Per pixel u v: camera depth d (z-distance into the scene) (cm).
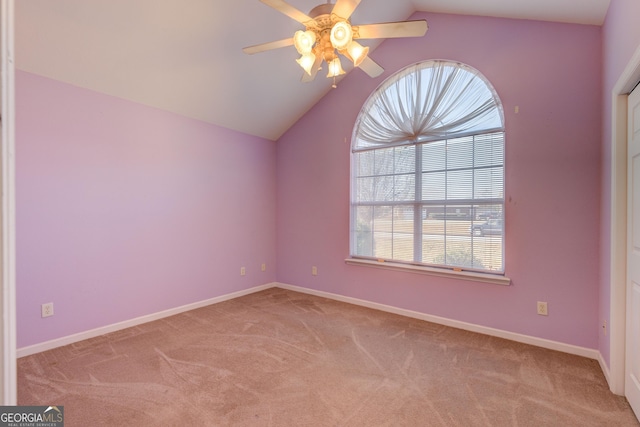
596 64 240
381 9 307
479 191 299
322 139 412
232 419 174
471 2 274
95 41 240
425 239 334
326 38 190
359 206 385
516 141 273
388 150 360
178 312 347
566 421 172
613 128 200
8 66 57
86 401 189
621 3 186
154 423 170
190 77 303
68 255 267
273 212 462
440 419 174
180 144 348
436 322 320
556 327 258
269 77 342
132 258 309
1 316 55
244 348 261
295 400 191
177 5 239
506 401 190
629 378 187
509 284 278
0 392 56
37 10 210
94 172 282
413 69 336
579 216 248
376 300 365
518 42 272
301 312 352
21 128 241
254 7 262
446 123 317
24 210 244
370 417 176
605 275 222
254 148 433
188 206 357
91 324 281
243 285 421
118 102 296
